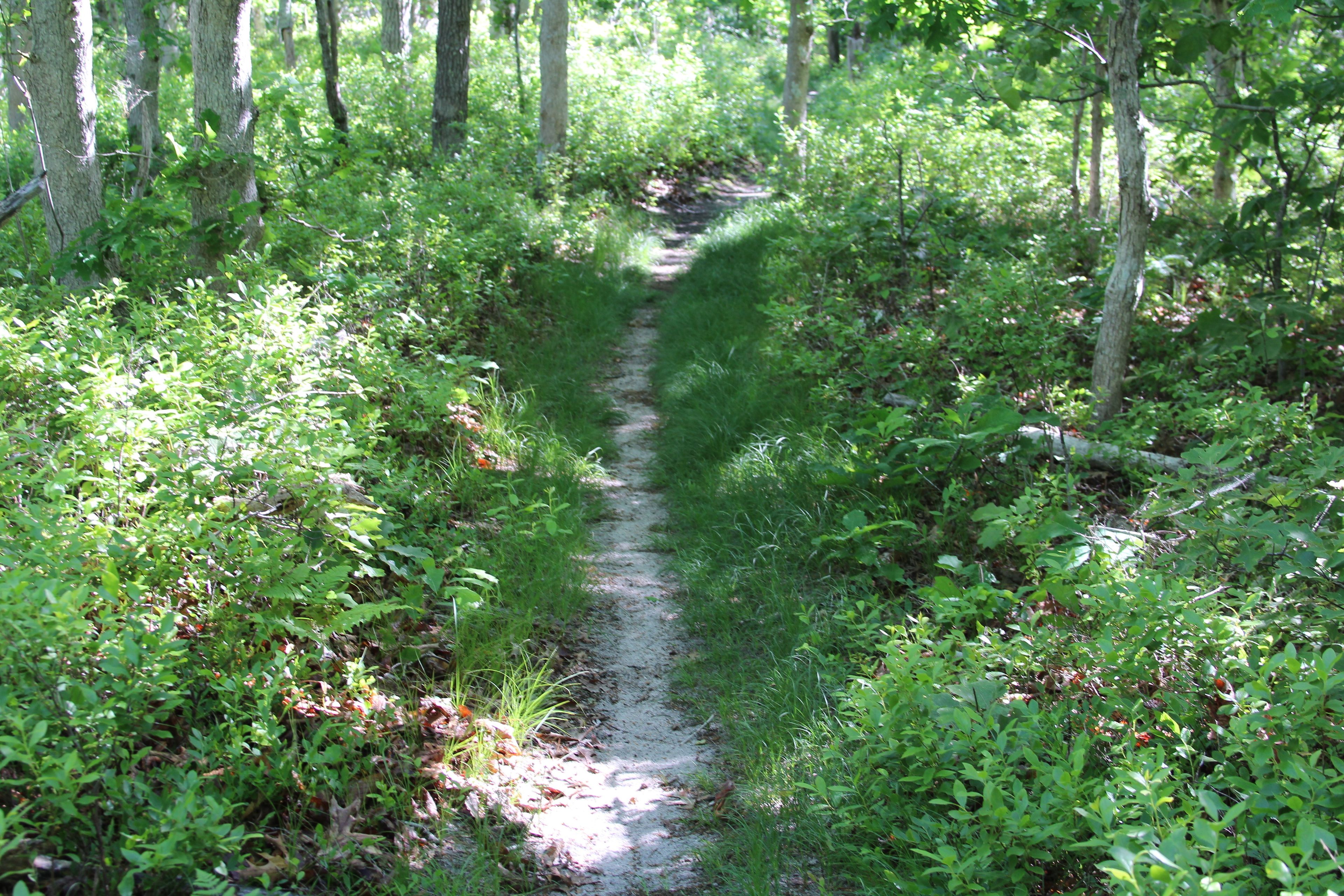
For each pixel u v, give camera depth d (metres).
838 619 3.96
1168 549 4.02
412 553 3.82
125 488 3.34
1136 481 5.20
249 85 6.84
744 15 27.36
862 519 4.68
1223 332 6.15
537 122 15.53
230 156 6.52
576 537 5.25
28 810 2.41
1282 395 6.31
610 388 8.17
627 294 10.36
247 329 5.08
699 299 9.89
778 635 4.40
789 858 3.06
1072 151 10.60
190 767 2.77
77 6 6.47
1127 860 1.89
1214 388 6.13
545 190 12.39
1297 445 4.57
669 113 16.64
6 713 2.19
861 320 7.30
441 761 3.33
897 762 2.98
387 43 19.42
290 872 2.64
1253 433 4.70
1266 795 2.31
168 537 3.10
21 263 7.58
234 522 3.32
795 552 4.98
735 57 27.81
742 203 15.39
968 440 4.89
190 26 6.68
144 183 7.65
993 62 8.73
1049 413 5.36
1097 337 6.68
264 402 3.91
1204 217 9.48
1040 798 2.64
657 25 24.11
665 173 16.12
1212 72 7.75
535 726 3.67
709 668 4.31
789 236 10.37
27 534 2.91
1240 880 2.19
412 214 8.74
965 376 6.17
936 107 12.15
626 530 5.72
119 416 3.54
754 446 6.23
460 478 5.36
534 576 4.70
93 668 2.53
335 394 4.72
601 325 9.23
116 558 2.99
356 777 3.10
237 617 3.14
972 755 2.76
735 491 5.71
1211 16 7.41
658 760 3.71
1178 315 7.34
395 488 4.57
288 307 5.18
